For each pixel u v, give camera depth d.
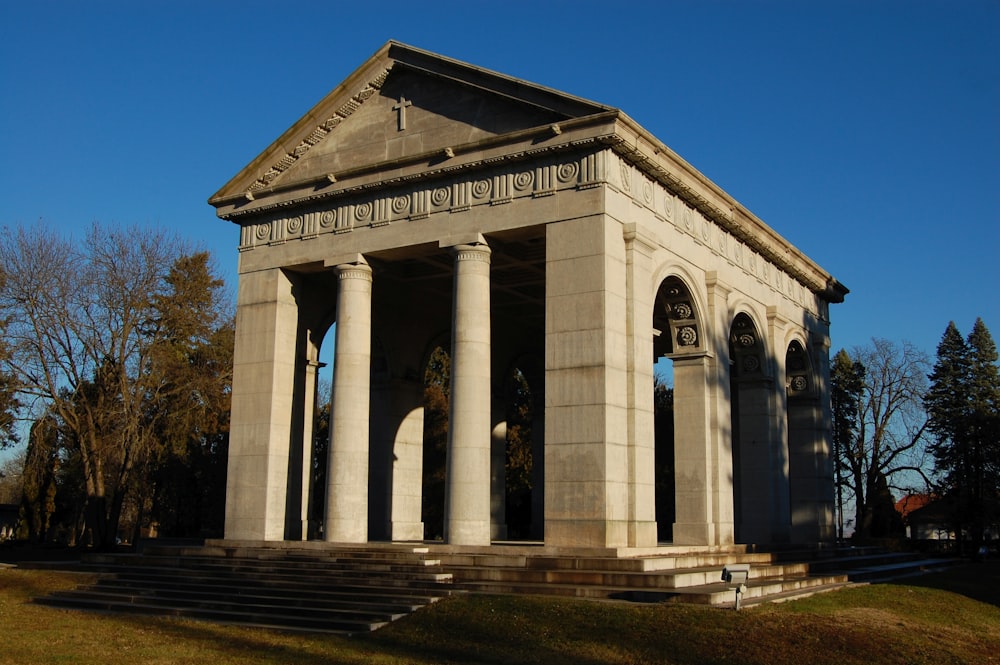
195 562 37.47
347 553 36.28
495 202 38.22
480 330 37.72
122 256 65.50
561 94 36.53
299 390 45.50
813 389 57.56
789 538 50.28
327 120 43.75
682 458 41.66
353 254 41.91
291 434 44.41
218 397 71.81
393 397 53.62
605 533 33.53
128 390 65.44
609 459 34.22
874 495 92.06
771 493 48.66
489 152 38.41
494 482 59.69
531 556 32.50
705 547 39.66
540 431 62.59
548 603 26.94
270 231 45.19
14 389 60.84
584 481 34.28
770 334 51.50
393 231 40.94
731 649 22.58
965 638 28.25
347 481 39.88
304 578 32.72
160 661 22.64
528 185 37.56
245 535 42.69
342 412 40.56
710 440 41.78
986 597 38.78
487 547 34.06
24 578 38.16
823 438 58.09
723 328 44.16
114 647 24.50
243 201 45.94
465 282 38.16
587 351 35.00
